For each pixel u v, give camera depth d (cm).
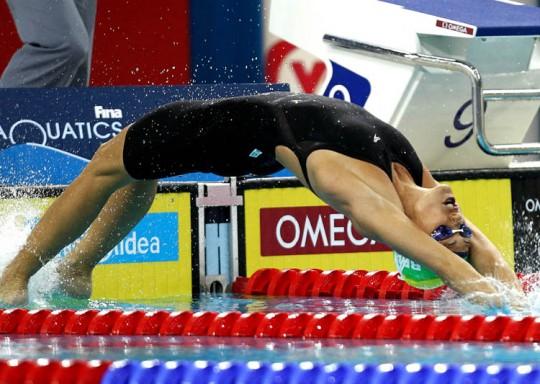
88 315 1786
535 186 2484
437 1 2639
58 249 2092
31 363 1405
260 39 2905
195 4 3089
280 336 1709
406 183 1850
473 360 1499
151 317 1770
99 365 1396
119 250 2314
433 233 1788
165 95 2419
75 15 2870
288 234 2414
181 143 1941
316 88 2723
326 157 1791
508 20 2497
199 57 3106
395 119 2558
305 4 2730
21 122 2347
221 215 2388
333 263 2434
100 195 2034
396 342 1644
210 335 1734
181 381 1380
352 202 1764
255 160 1923
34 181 2345
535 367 1334
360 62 2620
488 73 2569
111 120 2392
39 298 2162
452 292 2100
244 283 2352
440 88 2528
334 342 1653
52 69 2886
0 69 3127
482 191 2466
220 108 1922
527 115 2603
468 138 2584
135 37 3152
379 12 2598
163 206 2342
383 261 2450
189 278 2362
